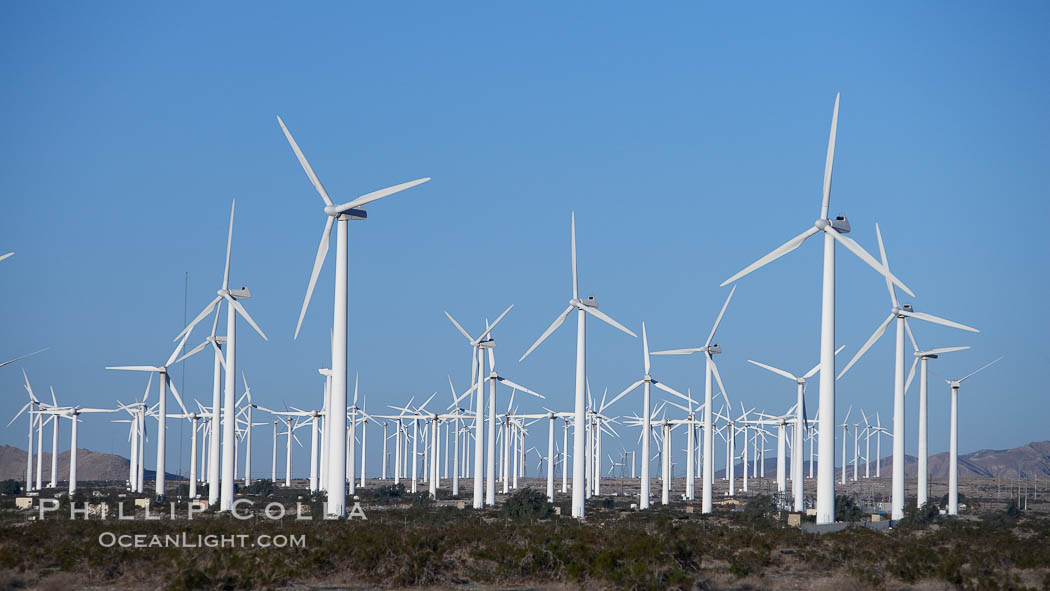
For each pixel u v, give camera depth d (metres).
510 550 77.50
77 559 74.88
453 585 70.44
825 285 101.88
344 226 106.19
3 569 72.88
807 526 101.12
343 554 76.06
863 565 78.75
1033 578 75.44
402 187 105.62
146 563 74.12
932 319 127.94
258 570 69.75
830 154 103.50
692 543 86.25
